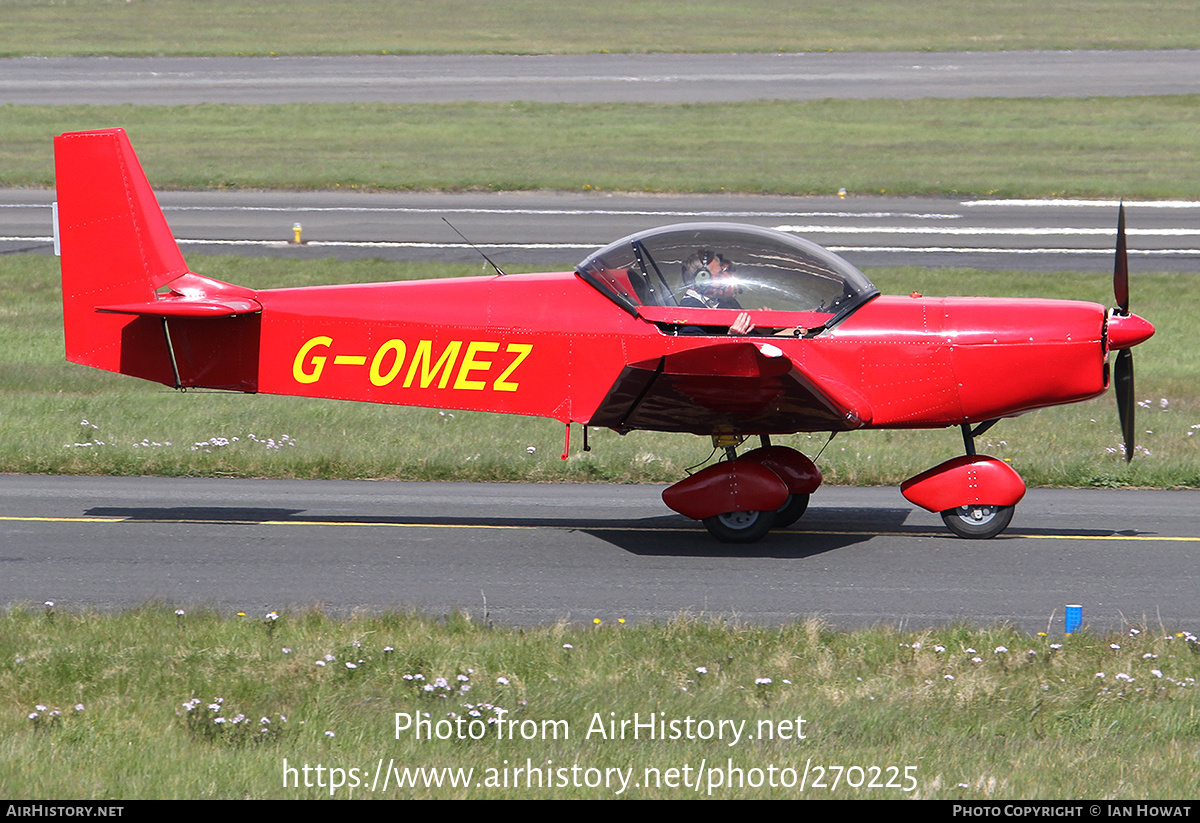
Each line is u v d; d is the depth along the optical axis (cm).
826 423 2938
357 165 10638
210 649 2139
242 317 3095
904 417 2981
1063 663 2094
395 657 2100
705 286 2941
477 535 3106
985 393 2947
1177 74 15250
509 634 2242
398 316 3038
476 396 3030
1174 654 2148
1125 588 2639
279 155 11100
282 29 19300
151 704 1908
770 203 9438
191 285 3125
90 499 3472
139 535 3077
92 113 12962
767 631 2259
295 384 3103
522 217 8900
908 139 11950
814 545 3014
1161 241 8231
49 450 3909
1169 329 6181
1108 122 12581
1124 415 3189
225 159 10850
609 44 18250
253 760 1719
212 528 3158
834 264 2991
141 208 3142
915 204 9438
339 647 2134
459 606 2508
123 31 18850
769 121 12812
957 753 1758
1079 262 7644
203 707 1884
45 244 8100
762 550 2967
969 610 2491
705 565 2833
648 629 2259
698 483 2966
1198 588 2639
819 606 2516
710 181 10056
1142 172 10356
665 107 13550
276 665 2067
